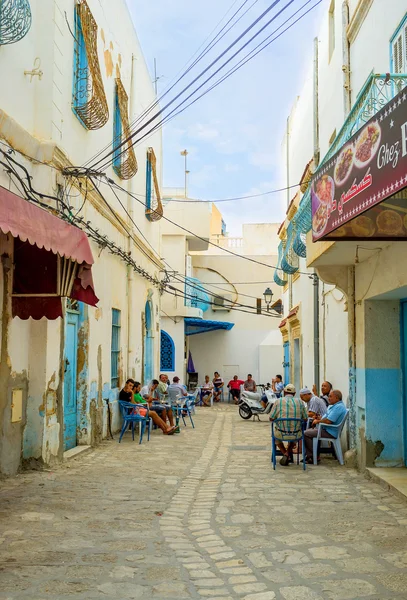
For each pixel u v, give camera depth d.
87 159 10.68
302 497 7.32
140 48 16.34
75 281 8.16
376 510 6.64
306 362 16.09
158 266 20.28
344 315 10.91
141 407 12.41
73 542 5.25
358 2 9.59
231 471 9.12
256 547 5.29
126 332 14.61
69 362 10.23
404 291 7.93
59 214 8.49
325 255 8.61
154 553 5.05
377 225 6.88
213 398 28.05
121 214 14.00
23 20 7.36
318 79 14.35
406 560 4.93
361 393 9.06
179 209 25.62
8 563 4.66
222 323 27.47
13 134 7.50
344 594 4.21
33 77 8.48
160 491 7.52
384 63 8.34
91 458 9.76
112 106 12.88
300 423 9.30
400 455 8.77
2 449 7.63
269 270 30.00
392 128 4.65
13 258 7.80
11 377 7.74
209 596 4.16
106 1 12.20
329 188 6.29
